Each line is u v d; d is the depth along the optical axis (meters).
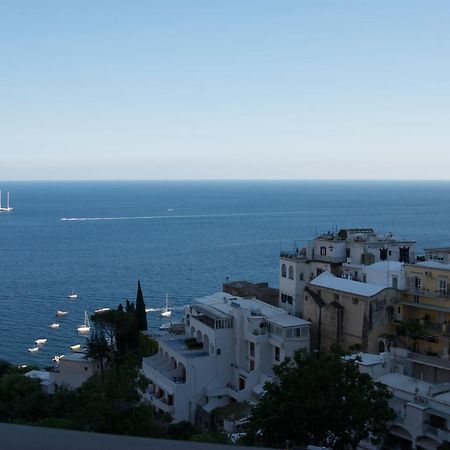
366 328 75.50
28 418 63.31
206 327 84.94
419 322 72.12
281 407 42.44
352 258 92.19
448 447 51.59
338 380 43.84
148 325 143.25
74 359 89.06
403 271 78.19
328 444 43.62
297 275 91.81
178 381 81.38
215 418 74.00
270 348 80.06
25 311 160.12
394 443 61.53
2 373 92.81
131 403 49.41
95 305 167.75
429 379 67.69
